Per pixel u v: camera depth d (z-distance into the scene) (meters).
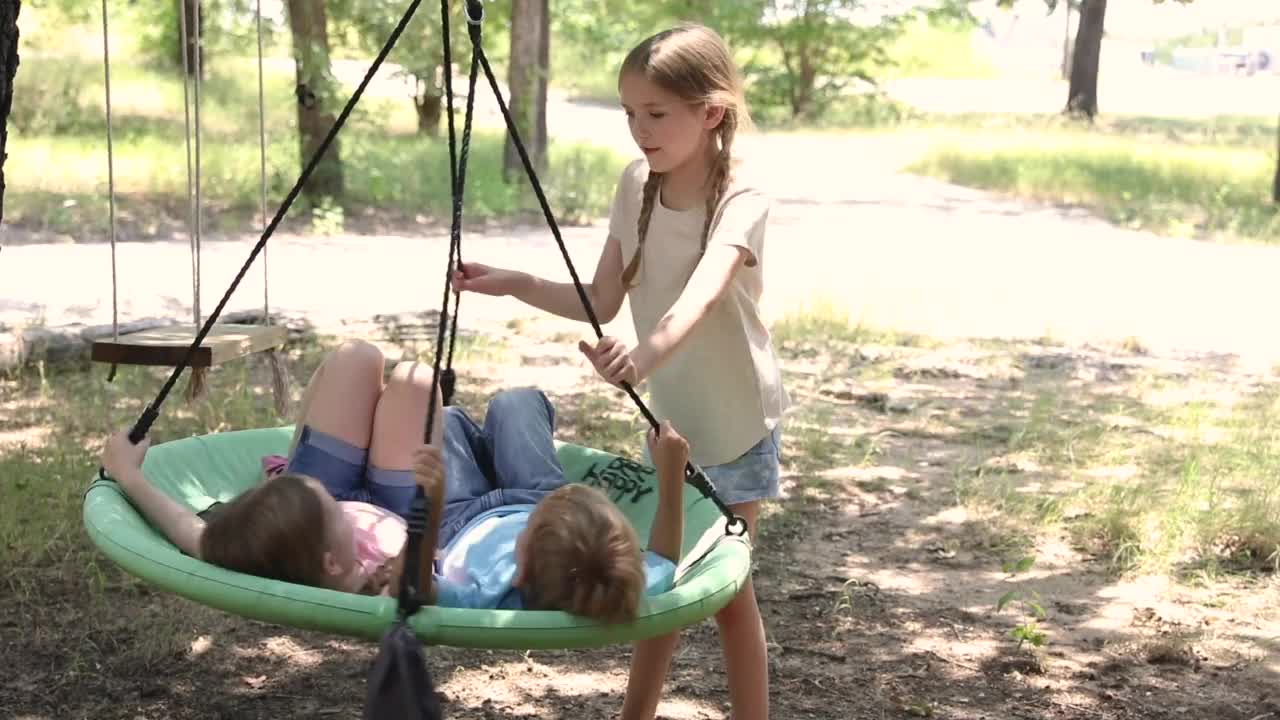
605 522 2.74
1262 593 5.09
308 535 2.91
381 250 12.55
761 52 33.06
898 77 47.03
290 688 4.12
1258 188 18.59
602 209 15.68
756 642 3.47
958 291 11.32
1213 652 4.54
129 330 8.01
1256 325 10.40
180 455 3.71
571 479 3.77
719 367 3.40
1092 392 8.26
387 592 3.03
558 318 9.89
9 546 4.91
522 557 2.81
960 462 6.71
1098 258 13.38
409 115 23.42
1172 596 5.05
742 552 3.05
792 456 6.73
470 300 10.41
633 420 7.09
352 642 4.47
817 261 12.59
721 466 3.44
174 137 17.77
